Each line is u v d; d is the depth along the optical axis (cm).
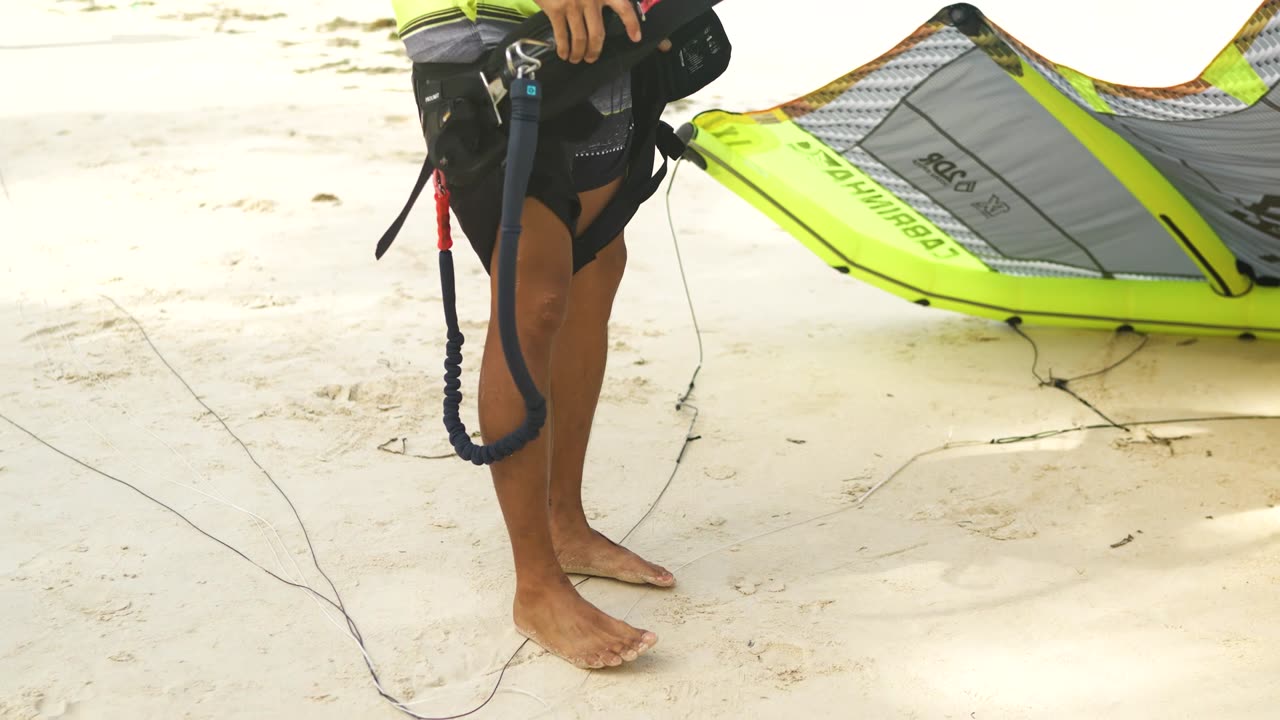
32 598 292
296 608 292
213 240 608
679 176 783
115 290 529
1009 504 350
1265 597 295
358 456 378
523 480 264
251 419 401
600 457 384
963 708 253
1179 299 474
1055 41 1232
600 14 224
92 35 1277
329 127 876
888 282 498
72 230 618
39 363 443
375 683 262
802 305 546
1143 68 1118
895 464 380
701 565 316
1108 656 271
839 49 1208
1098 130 385
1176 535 328
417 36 248
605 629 269
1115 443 391
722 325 516
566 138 250
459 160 243
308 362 454
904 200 462
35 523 329
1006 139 409
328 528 331
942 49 373
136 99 958
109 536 323
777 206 475
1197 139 371
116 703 253
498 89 232
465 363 460
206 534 326
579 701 256
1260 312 460
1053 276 491
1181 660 269
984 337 499
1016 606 293
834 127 427
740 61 1147
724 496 358
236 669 266
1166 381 443
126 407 407
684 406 427
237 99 967
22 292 523
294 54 1188
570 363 293
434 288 549
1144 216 438
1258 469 368
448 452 383
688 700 257
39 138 818
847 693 259
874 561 318
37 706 250
